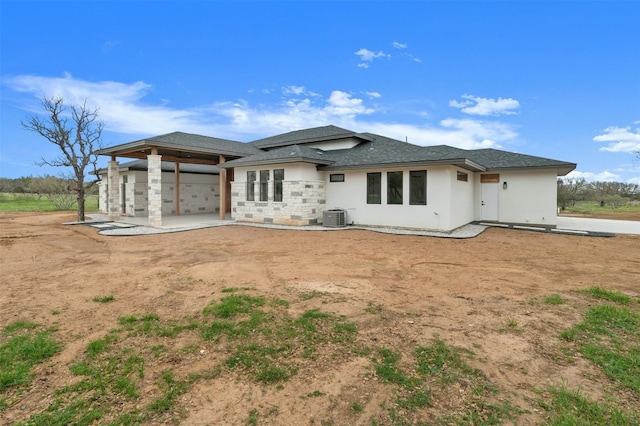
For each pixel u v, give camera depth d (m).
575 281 6.06
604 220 18.66
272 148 21.50
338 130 20.95
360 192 14.75
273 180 15.56
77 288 5.63
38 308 4.63
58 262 7.80
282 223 15.25
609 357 3.21
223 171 17.77
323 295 5.17
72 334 3.77
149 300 4.98
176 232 13.19
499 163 16.03
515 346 3.46
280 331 3.84
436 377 2.90
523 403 2.54
